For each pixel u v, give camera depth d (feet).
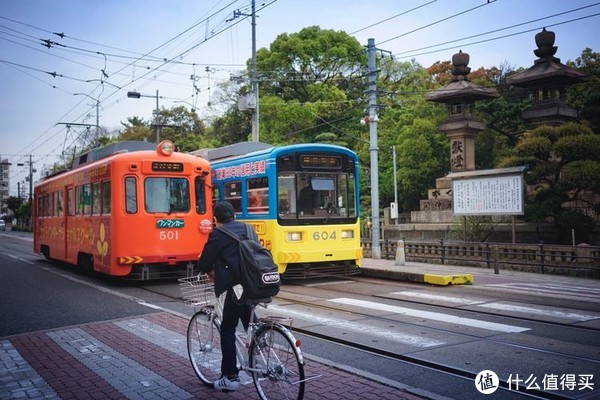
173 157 43.14
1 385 17.95
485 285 41.06
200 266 16.12
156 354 21.59
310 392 16.67
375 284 42.42
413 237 78.13
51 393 17.11
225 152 52.37
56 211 58.75
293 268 42.24
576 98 101.14
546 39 74.84
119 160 41.37
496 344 22.61
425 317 28.50
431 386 17.58
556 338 23.61
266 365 15.37
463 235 63.36
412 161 99.35
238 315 16.03
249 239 15.96
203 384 17.76
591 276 46.03
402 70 140.26
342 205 44.14
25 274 52.75
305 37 127.34
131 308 32.53
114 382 18.12
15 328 27.20
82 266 51.34
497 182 56.03
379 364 20.17
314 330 25.55
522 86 77.20
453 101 83.61
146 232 41.50
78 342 23.79
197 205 43.93
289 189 41.93
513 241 55.26
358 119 124.77
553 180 61.62
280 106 114.83
